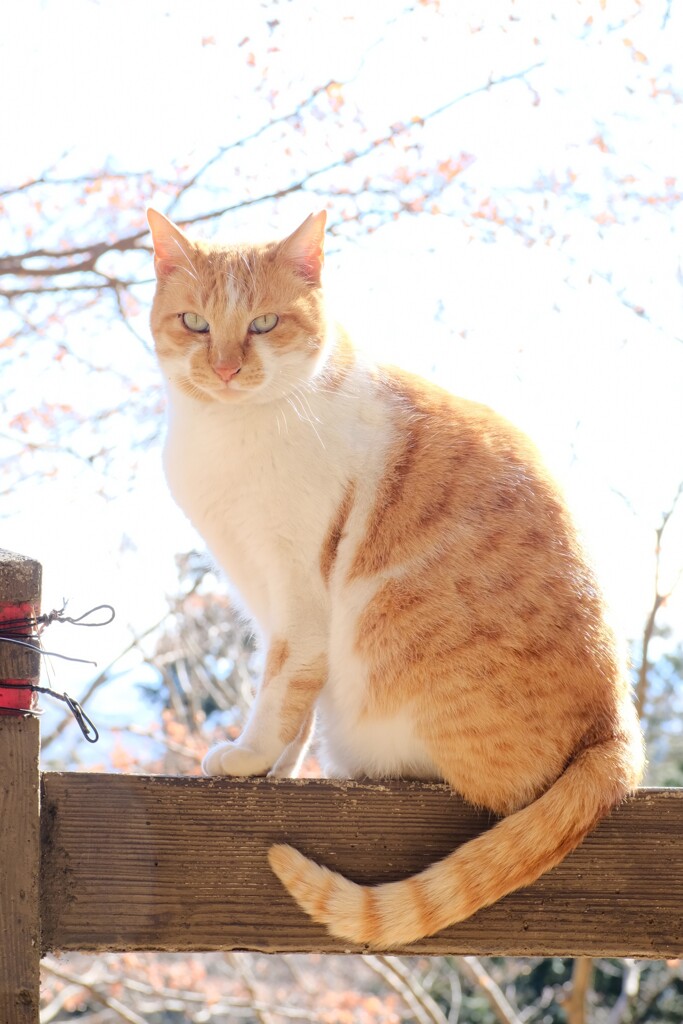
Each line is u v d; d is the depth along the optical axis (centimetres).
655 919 164
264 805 160
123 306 443
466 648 186
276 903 156
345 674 201
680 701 692
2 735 145
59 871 152
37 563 148
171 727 504
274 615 208
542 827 166
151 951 153
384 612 194
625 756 177
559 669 184
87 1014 717
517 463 207
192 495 220
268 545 207
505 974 669
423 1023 532
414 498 201
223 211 433
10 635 146
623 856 167
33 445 444
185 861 155
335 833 163
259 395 213
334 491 205
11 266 435
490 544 193
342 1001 551
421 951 162
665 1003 745
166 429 235
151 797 156
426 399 221
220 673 548
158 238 234
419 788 169
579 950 162
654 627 461
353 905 156
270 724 197
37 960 141
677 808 170
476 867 162
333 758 215
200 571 471
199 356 219
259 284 222
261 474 208
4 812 143
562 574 192
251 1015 662
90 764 523
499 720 182
